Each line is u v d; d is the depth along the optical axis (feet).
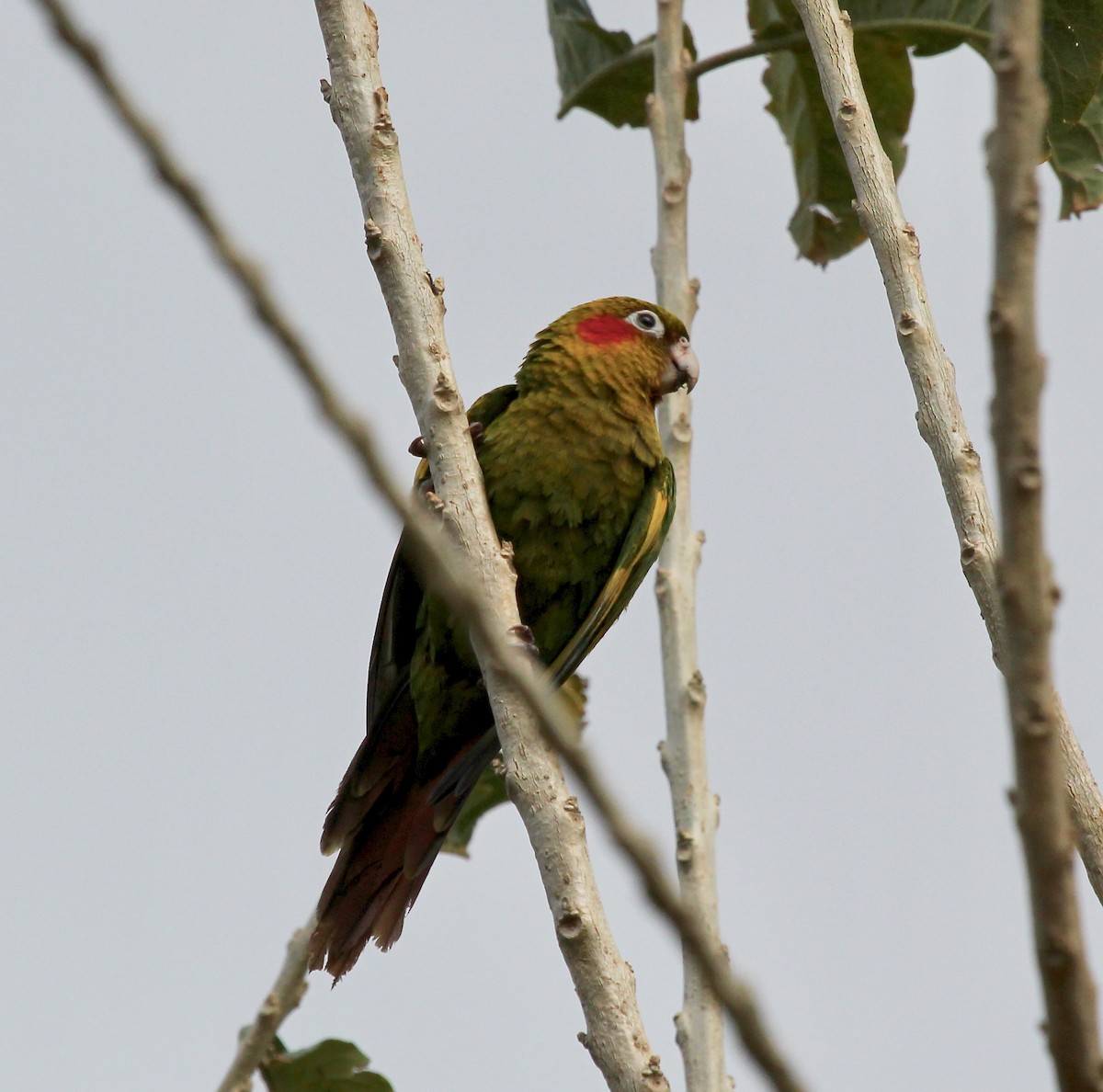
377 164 25.00
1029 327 11.66
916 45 37.47
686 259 32.32
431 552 10.59
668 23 33.99
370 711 34.35
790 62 39.60
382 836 32.42
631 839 9.92
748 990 9.95
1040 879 11.54
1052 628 11.66
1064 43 33.47
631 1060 19.12
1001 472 11.74
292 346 10.50
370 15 25.99
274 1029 25.99
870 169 25.36
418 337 24.47
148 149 10.49
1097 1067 11.56
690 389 32.89
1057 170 34.94
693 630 29.04
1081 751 21.07
